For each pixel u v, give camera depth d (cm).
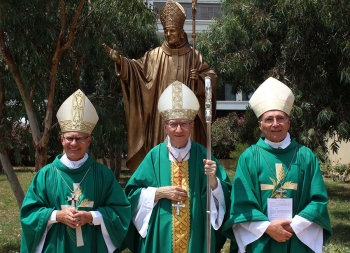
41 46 737
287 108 399
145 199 400
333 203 1213
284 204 382
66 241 380
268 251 382
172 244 395
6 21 661
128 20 948
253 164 397
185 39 528
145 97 510
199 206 401
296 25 942
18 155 814
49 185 389
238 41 1073
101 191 395
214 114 531
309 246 377
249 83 1113
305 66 1004
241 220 379
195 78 496
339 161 1952
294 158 397
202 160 415
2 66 782
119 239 390
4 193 1470
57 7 766
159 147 424
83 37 857
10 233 878
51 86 710
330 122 1035
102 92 1241
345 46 882
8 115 795
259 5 1041
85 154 400
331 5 870
